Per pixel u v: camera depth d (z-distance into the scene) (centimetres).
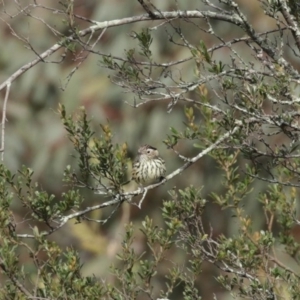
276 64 998
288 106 1034
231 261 936
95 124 2342
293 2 959
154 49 2223
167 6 2247
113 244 2111
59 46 1000
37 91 2497
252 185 2111
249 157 938
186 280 936
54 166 2403
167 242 919
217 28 2269
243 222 1032
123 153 952
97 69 2412
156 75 2167
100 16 2403
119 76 961
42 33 2514
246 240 1012
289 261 1734
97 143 941
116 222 2173
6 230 875
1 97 2502
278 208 1074
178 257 2097
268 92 895
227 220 2247
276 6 934
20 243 879
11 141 2430
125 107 2362
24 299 845
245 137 920
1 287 914
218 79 903
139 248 2150
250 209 2105
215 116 1033
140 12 2377
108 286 889
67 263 898
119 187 951
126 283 907
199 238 941
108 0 2416
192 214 945
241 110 891
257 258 974
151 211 2259
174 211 942
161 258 927
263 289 916
